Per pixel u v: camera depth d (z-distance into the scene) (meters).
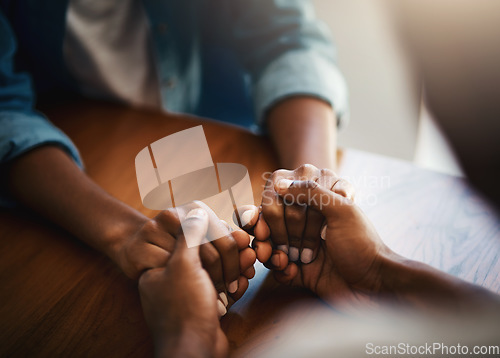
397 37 1.38
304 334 0.60
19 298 0.63
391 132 1.35
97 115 0.89
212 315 0.57
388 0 1.35
